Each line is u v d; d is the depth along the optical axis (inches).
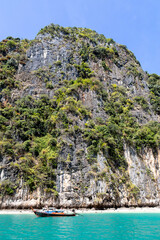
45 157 1797.5
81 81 2551.7
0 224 984.3
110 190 1743.4
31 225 965.2
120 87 2859.3
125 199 1839.3
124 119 2448.3
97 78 2721.5
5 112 2010.3
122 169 2000.5
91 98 2431.1
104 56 3147.1
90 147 1904.5
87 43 3174.2
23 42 2992.1
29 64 2652.6
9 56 2623.0
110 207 1718.8
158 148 2317.9
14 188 1569.9
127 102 2706.7
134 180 2006.6
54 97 2326.5
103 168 1836.9
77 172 1765.5
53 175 1711.4
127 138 2199.8
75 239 704.4
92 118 2256.4
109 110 2447.1
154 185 2086.6
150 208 1891.0
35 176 1667.1
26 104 2161.7
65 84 2512.3
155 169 2192.4
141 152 2240.4
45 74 2541.8
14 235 755.4
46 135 2011.6
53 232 813.9
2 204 1499.8
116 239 715.4
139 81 3198.8
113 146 2050.9
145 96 3029.0
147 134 2341.3
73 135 1942.7
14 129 1907.0
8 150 1711.4
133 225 1005.8
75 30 3543.3
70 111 2110.0
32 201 1573.6
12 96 2219.5
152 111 2881.4
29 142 1871.3
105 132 2066.9
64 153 1806.1
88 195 1676.9
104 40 3575.3
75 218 1238.3
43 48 2832.2
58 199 1617.9
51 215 1280.8
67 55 2797.7
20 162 1696.6
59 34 3164.4
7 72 2415.1
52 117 2090.3
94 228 910.4
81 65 2763.3
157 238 734.5
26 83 2438.5
